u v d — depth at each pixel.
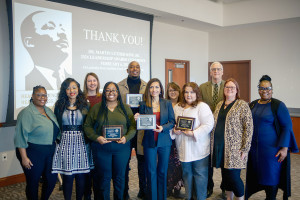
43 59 4.05
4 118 3.85
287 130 2.69
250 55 6.78
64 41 4.29
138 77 3.43
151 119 2.67
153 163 2.76
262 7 6.01
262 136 2.80
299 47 6.12
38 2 3.97
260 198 3.32
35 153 2.55
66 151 2.57
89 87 3.27
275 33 6.41
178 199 3.23
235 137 2.61
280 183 2.85
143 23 5.39
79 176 2.67
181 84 6.81
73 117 2.60
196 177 2.85
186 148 2.79
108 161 2.65
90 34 4.61
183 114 2.86
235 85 2.72
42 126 2.55
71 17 4.36
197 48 7.11
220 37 7.20
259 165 2.83
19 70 3.81
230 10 6.45
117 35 5.00
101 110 2.64
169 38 6.41
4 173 3.89
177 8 5.49
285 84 6.36
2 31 3.77
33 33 3.93
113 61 4.96
